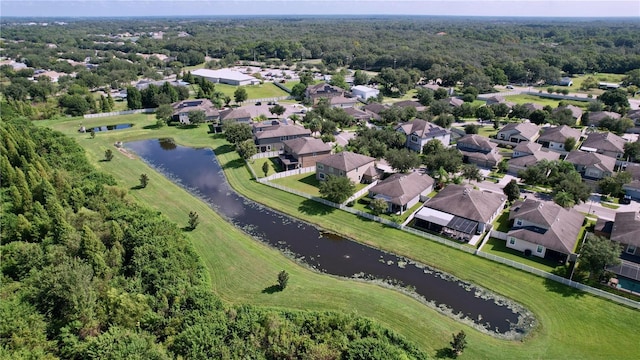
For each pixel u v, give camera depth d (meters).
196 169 87.19
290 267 51.59
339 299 44.47
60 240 47.34
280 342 34.06
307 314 39.31
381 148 85.88
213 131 115.44
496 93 166.88
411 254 54.34
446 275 50.09
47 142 84.75
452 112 128.12
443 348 37.94
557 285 46.72
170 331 35.28
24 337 33.12
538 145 89.75
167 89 144.38
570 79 186.62
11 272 44.19
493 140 103.25
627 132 110.38
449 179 75.88
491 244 55.22
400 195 64.62
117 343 32.00
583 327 40.81
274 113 126.12
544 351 37.97
